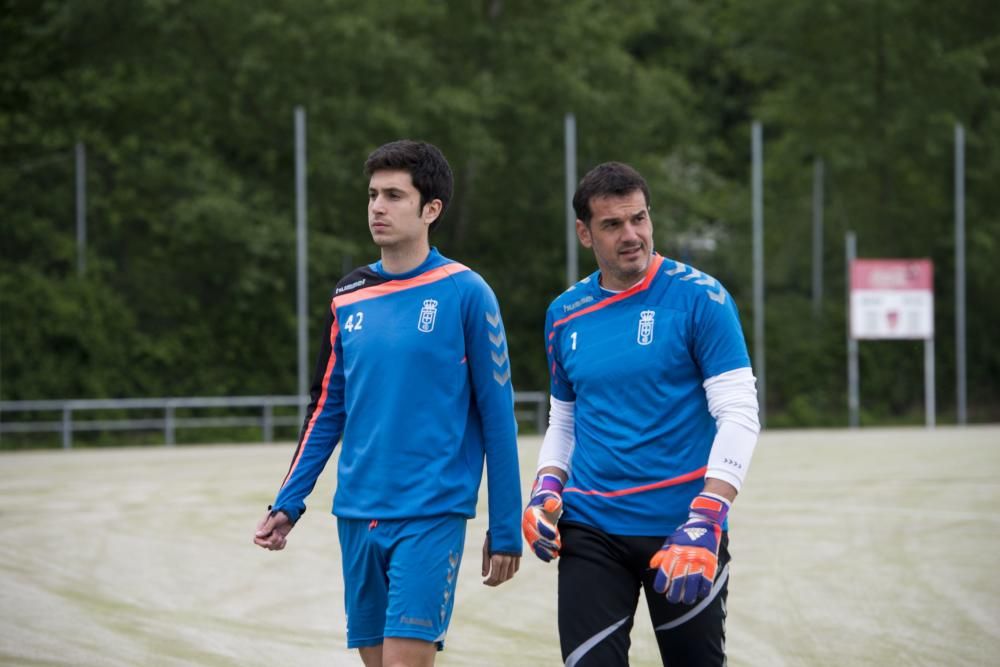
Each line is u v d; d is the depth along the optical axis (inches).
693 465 500.1
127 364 3698.3
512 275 4429.1
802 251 4945.9
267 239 3782.0
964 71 4837.6
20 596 1002.7
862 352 4712.1
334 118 4057.6
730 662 778.2
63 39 3905.0
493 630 888.3
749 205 4982.8
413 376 503.2
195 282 3971.5
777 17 5027.1
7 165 3878.0
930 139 4800.7
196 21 3907.5
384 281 514.6
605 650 494.0
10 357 3531.0
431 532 498.6
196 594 1022.4
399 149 509.4
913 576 1084.5
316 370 535.8
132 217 3922.2
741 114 5935.0
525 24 4330.7
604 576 499.2
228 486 1950.1
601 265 510.0
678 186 4626.0
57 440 3548.2
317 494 1740.9
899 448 2765.7
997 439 3125.0
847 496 1726.1
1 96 3914.9
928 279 4045.3
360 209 4242.1
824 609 943.0
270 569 1144.8
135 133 4030.5
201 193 3860.7
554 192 4463.6
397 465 502.0
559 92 4293.8
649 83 4515.3
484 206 4498.0
